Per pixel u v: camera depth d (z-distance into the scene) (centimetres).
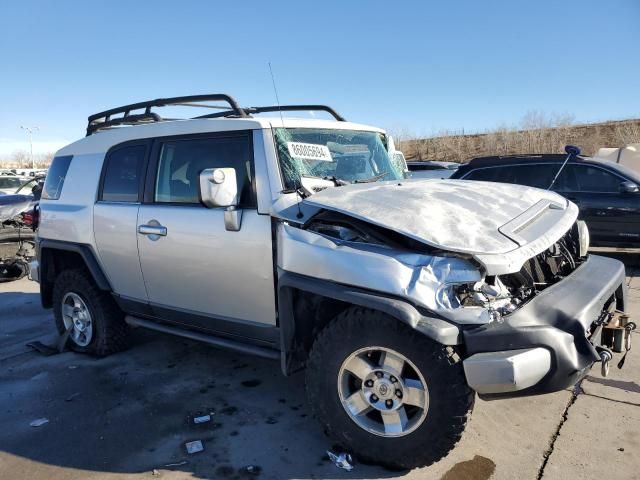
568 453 298
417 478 281
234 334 368
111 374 436
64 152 497
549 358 252
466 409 262
